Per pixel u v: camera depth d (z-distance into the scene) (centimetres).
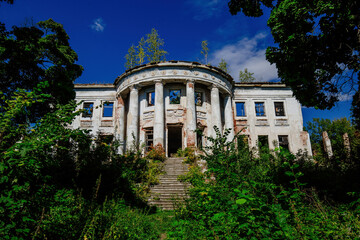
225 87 2262
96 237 394
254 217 257
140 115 2169
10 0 934
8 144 300
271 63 929
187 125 1948
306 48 838
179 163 1555
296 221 316
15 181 266
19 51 1262
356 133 2030
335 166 1109
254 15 1029
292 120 2406
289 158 304
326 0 713
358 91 869
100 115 2400
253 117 2402
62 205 450
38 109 1111
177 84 2148
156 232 598
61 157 824
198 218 434
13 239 252
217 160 449
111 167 1039
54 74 1395
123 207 621
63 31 1627
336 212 474
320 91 956
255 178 599
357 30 786
